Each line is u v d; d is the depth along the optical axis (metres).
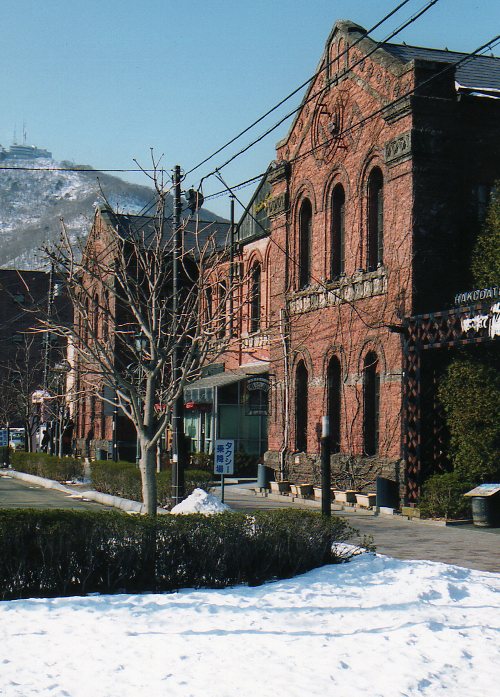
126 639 9.37
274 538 13.14
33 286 91.88
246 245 40.69
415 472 24.17
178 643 9.17
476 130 26.17
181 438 22.88
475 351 24.20
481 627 9.85
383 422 26.27
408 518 23.20
